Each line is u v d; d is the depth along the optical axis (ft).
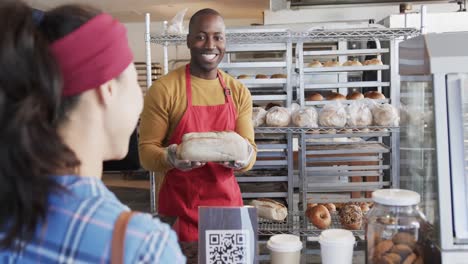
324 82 9.60
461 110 3.00
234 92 6.08
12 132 1.41
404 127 4.11
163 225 1.78
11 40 1.43
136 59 23.15
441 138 3.02
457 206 3.01
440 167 3.02
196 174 5.65
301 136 7.61
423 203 3.49
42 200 1.51
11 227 1.51
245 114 6.12
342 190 7.85
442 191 3.02
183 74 5.90
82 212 1.61
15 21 1.48
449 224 3.02
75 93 1.61
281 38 7.73
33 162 1.46
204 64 5.81
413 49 3.59
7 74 1.41
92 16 1.66
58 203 1.60
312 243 5.78
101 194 1.71
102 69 1.63
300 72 8.74
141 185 18.78
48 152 1.49
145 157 5.46
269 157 7.92
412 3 12.94
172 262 1.65
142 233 1.62
